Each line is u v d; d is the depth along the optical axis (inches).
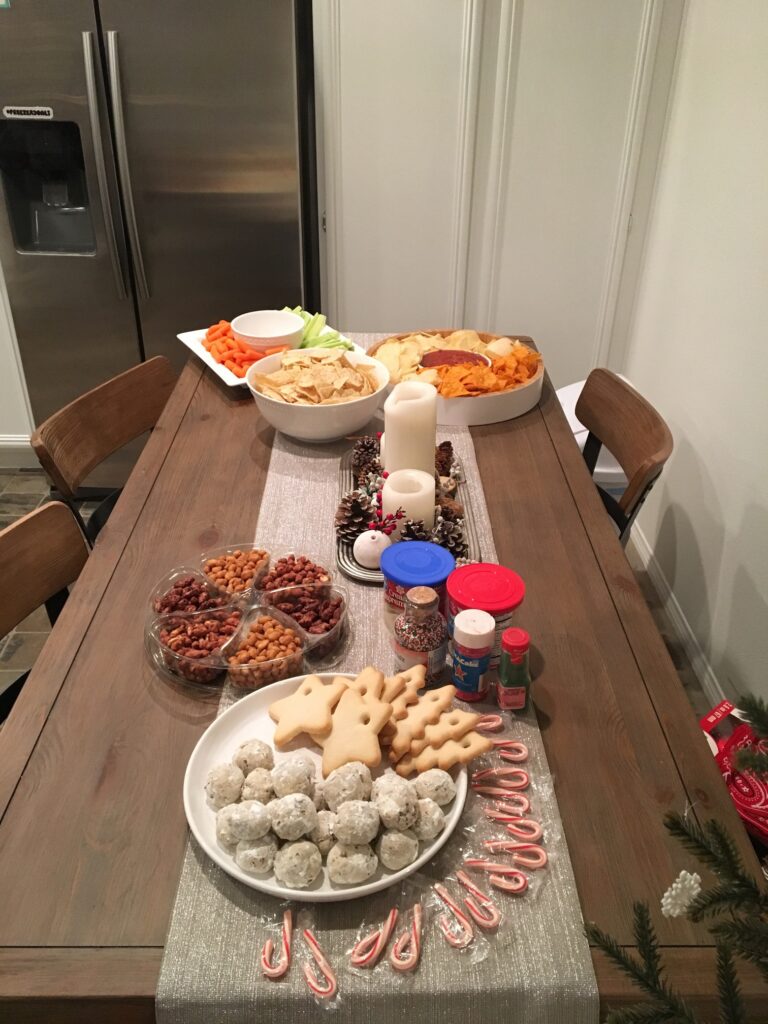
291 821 34.6
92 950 32.9
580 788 39.8
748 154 83.6
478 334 84.7
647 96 109.0
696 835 26.4
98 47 97.3
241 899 34.7
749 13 84.3
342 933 33.5
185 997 31.6
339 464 67.1
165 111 101.0
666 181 110.4
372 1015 31.9
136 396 77.2
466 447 69.9
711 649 88.9
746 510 80.7
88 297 112.3
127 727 42.6
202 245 109.3
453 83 110.2
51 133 104.3
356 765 36.9
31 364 117.3
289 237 109.1
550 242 120.0
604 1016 32.0
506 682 42.4
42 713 43.3
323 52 108.5
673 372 103.0
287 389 67.7
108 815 38.1
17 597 52.3
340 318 127.3
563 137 113.0
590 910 34.5
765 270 78.4
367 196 118.0
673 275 105.2
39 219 110.5
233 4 95.2
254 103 100.6
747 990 31.7
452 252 121.3
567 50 107.7
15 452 130.0
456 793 38.1
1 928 33.5
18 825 37.5
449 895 34.9
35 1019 32.2
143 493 62.2
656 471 65.2
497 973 32.3
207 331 88.1
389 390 74.0
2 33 96.3
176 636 45.8
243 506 61.1
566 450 69.6
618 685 45.6
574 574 54.2
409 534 53.1
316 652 47.0
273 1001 31.6
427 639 43.8
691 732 42.8
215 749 40.8
